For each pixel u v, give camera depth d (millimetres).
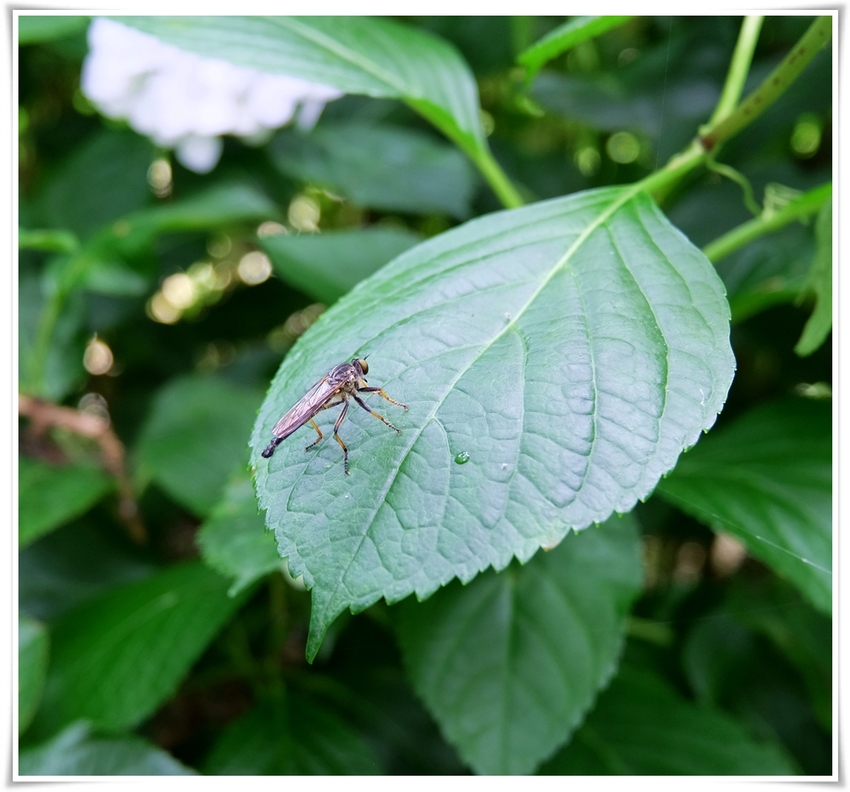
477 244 153
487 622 191
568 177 332
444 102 201
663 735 209
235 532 191
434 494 127
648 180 167
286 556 128
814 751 256
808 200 179
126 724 192
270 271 338
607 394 131
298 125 300
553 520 123
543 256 149
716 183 285
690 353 133
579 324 138
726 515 185
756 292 207
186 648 199
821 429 210
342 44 196
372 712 234
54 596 238
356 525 127
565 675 184
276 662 235
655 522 260
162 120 266
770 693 266
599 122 301
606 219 154
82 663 203
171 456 242
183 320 341
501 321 142
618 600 188
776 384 293
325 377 140
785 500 190
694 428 127
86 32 280
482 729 182
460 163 305
